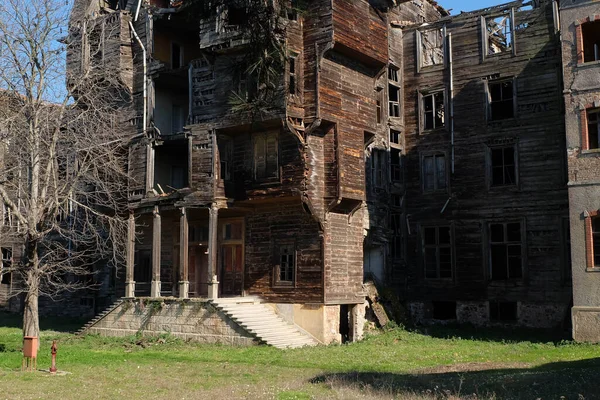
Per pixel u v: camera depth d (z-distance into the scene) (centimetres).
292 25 2895
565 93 2764
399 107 3712
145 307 3084
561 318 3100
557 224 3166
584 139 2702
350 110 3050
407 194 3653
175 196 3198
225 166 3117
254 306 2967
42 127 2612
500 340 2889
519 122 3322
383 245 3500
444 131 3562
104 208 3497
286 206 3047
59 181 2911
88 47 3544
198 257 3469
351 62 3097
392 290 3434
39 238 2528
